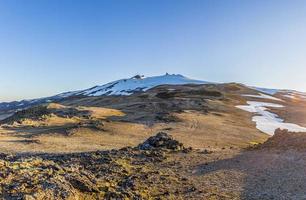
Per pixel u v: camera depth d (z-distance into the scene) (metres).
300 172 30.84
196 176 30.77
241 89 185.75
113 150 40.75
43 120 75.94
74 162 33.59
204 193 25.92
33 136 56.31
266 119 107.38
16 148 45.44
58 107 98.75
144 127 74.00
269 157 36.56
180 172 32.09
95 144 52.69
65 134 59.44
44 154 40.16
